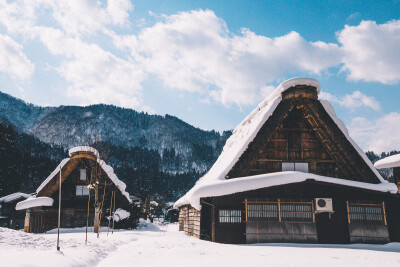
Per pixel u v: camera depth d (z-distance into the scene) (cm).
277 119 1625
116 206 2709
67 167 2606
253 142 1608
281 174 1458
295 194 1477
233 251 973
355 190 1493
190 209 1983
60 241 1040
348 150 1636
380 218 1478
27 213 2564
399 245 1306
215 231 1434
